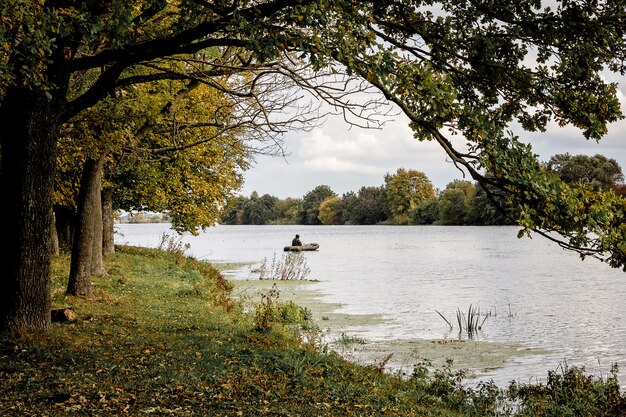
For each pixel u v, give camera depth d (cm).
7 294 1077
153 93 1694
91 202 1741
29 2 792
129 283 2123
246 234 14800
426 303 2877
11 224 1078
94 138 1526
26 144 1069
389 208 17600
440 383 1277
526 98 1055
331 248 7956
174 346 1130
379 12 1057
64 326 1242
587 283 3809
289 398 849
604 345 1939
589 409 1182
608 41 974
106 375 881
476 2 1027
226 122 1703
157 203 2861
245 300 2628
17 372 863
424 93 902
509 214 852
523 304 2861
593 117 994
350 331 2125
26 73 845
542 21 1000
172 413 728
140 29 1081
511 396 1302
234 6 912
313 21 872
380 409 871
